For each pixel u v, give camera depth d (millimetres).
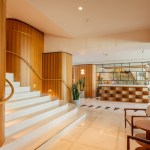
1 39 2322
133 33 5418
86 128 4004
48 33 6496
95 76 11531
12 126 2795
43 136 3062
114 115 5453
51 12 3986
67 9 3820
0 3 2289
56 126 3715
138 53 7879
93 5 3596
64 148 2865
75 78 11992
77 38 6238
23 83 5605
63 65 6457
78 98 7117
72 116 4676
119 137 3416
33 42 6039
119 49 6082
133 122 3398
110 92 9000
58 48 6465
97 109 6512
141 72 10469
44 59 6645
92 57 9062
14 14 4867
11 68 5391
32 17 4801
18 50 5461
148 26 4934
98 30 5336
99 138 3350
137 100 8445
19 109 3494
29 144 2686
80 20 4488
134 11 3871
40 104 4215
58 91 6375
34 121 3422
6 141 2412
